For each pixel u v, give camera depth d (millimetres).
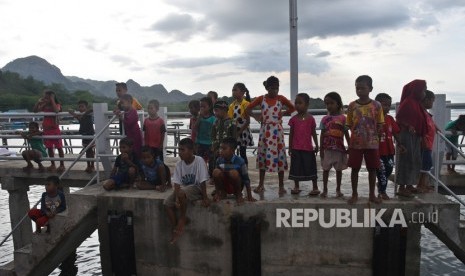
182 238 5152
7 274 5762
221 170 4930
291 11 8484
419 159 4934
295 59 8562
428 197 4992
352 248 4840
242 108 6027
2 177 7949
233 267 5031
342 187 5703
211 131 5906
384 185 4938
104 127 6270
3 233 10680
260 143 5402
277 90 5328
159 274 5312
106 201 5371
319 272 4922
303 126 5105
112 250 5383
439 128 5812
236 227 4930
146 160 5496
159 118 6391
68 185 7871
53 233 5555
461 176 6172
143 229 5281
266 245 4945
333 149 4973
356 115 4699
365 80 4605
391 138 5109
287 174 6727
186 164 5023
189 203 5070
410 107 4898
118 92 6801
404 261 4840
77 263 8773
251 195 5082
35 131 7582
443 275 7582
